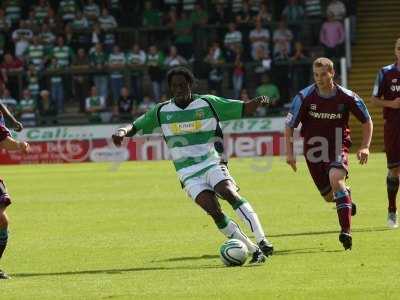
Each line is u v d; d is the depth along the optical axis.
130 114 89.69
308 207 44.62
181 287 24.62
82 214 44.38
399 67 36.19
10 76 92.88
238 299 22.83
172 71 28.47
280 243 32.69
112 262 29.66
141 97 92.06
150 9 98.12
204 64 91.38
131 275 26.94
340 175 30.34
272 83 89.75
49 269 28.67
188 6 99.75
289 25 93.88
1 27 98.31
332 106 30.91
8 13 101.12
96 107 90.00
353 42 98.69
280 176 63.31
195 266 28.22
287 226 37.66
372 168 67.25
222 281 25.34
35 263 29.92
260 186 56.41
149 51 93.62
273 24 93.38
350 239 29.47
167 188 57.19
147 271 27.59
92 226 39.59
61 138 87.06
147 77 92.06
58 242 34.78
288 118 31.31
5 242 27.23
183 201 49.34
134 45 94.00
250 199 48.88
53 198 52.72
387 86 36.25
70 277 26.97
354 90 94.31
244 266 27.80
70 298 23.56
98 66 92.19
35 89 92.12
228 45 92.44
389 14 100.88
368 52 98.12
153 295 23.62
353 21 98.75
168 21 97.69
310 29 93.88
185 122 28.36
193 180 28.27
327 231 35.72
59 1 101.69
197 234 35.94
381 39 99.06
